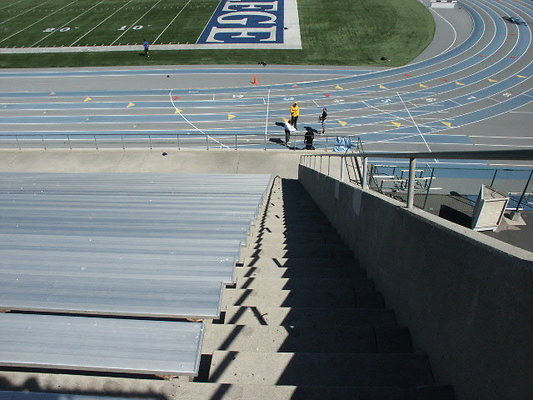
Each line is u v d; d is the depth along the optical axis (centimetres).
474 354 238
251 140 2159
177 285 297
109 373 271
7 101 2631
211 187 983
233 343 324
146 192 868
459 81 2823
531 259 201
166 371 226
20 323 254
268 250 614
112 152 1884
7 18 4134
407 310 350
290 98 2634
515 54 3222
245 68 3061
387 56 3228
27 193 834
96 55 3303
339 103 2556
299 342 328
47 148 2008
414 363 296
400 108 2483
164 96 2680
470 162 1939
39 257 360
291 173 1805
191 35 3597
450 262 272
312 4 4234
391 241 399
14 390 231
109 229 512
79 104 2588
